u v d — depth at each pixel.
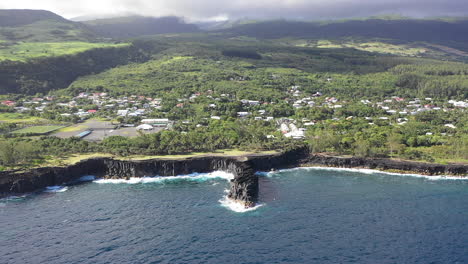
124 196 155.38
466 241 115.06
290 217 132.75
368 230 122.62
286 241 115.81
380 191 158.75
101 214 136.38
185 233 121.00
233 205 143.75
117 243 114.75
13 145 186.12
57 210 140.62
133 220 131.00
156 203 146.75
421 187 163.75
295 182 172.38
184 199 151.00
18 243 115.12
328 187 164.62
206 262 104.69
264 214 135.38
